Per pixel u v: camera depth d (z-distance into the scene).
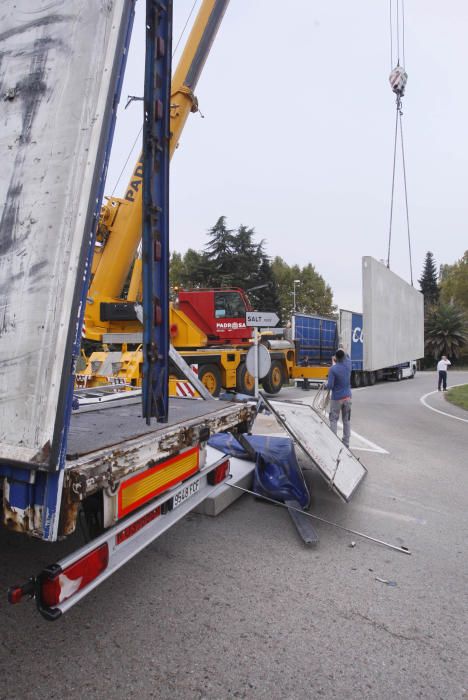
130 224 10.09
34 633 2.65
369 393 19.77
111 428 3.17
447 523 4.59
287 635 2.69
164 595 3.10
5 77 2.10
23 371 1.96
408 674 2.40
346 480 4.94
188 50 9.63
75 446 2.53
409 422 11.29
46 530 1.96
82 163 1.92
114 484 2.48
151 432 3.02
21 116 2.05
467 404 15.27
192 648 2.54
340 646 2.61
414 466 6.85
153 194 2.57
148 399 2.60
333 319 24.09
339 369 7.75
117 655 2.47
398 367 28.47
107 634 2.65
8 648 2.51
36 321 1.94
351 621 2.86
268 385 15.80
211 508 4.57
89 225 1.91
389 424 10.90
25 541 3.78
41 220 1.97
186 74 9.64
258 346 7.40
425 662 2.49
